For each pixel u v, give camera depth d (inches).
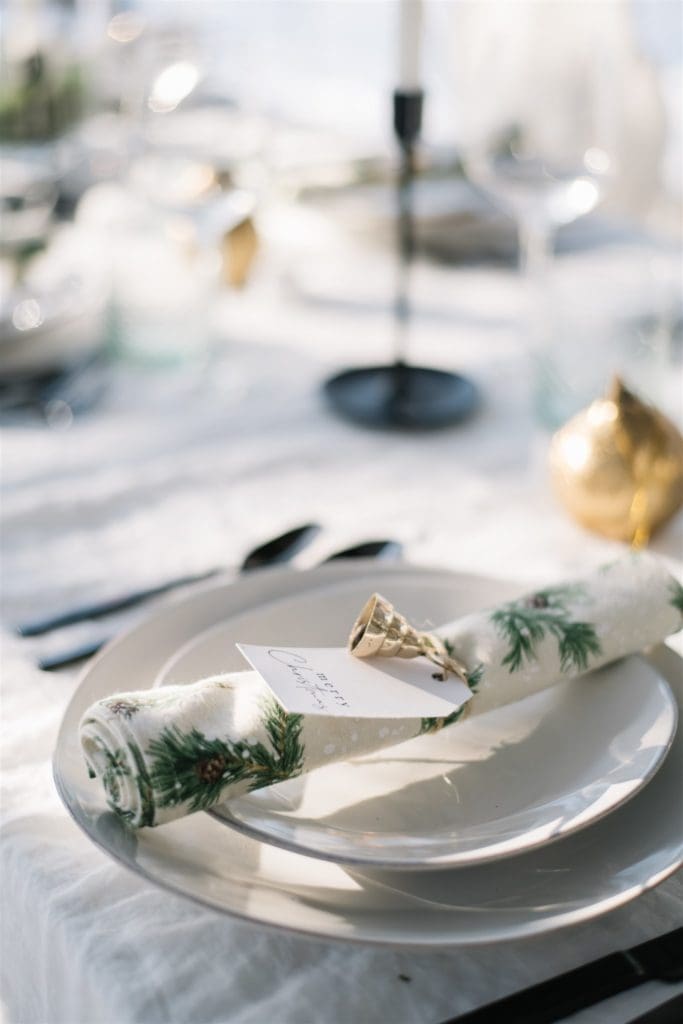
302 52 121.2
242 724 36.1
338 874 34.9
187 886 33.0
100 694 40.0
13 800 39.8
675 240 64.3
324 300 64.6
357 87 119.3
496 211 66.4
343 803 37.8
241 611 42.6
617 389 47.7
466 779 39.1
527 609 40.8
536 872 35.4
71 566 46.9
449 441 53.8
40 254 59.1
